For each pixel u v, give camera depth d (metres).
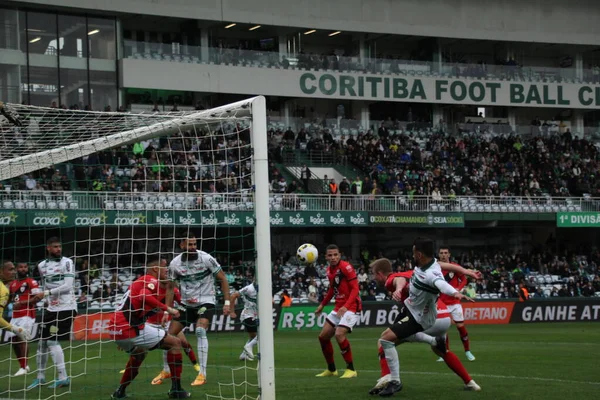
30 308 13.88
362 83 47.16
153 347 10.51
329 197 37.78
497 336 24.38
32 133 12.38
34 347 18.97
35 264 28.05
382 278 11.04
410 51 52.62
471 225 42.62
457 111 51.81
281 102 48.06
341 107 47.81
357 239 43.88
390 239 44.75
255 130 10.12
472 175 44.59
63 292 12.20
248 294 16.02
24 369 13.79
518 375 13.01
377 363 15.54
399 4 48.88
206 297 12.18
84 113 10.96
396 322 10.26
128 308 10.53
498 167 45.56
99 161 31.25
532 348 19.28
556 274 41.16
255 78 44.69
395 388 10.22
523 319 32.38
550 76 51.06
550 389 10.95
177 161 32.78
